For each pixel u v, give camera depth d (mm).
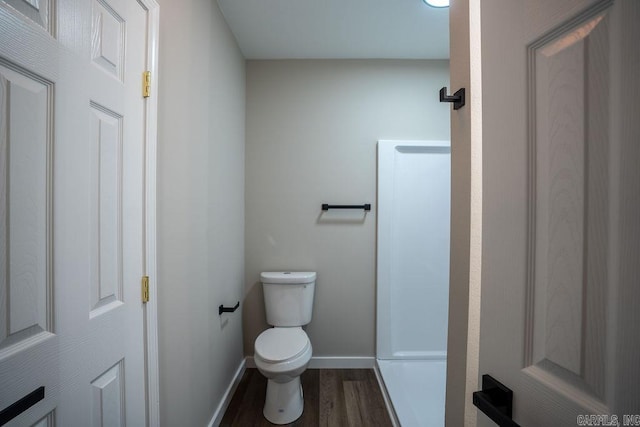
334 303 2014
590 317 342
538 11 415
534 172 421
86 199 649
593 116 339
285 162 2014
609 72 323
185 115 1104
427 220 2020
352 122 2008
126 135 781
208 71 1329
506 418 414
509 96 470
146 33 870
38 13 534
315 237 2016
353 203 2012
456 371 716
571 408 358
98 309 688
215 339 1421
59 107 576
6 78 483
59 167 577
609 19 325
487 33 527
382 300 1983
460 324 699
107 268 715
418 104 2006
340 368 2000
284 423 1472
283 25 1648
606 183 324
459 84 715
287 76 2012
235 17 1568
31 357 525
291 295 1862
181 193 1070
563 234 375
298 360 1440
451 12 762
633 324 297
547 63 402
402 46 1865
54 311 570
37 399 523
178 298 1046
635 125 298
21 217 511
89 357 656
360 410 1576
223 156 1545
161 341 935
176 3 1034
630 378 298
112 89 727
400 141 1983
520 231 443
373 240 2016
